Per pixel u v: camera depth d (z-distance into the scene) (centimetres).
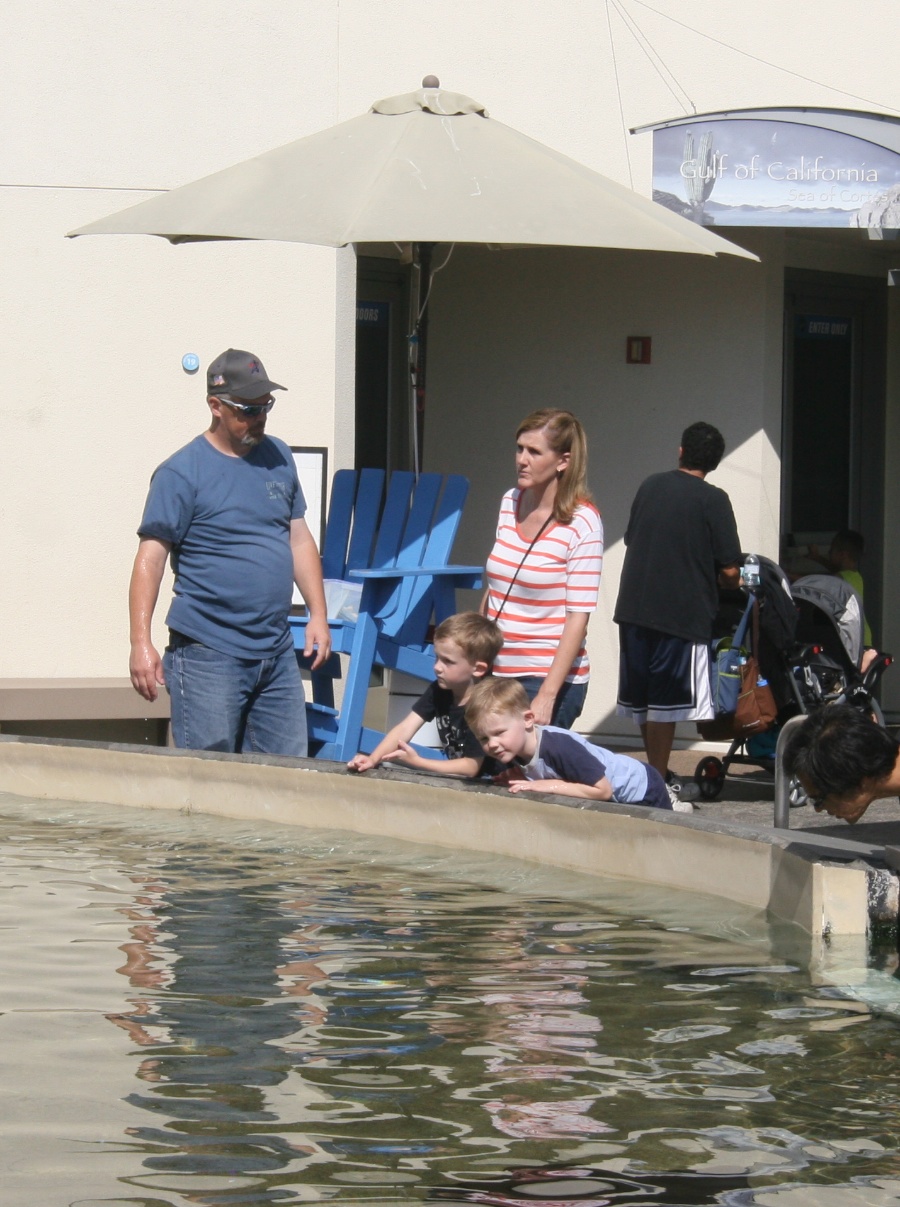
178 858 1339
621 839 1273
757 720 1997
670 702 1978
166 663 1711
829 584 2130
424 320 2416
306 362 2391
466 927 1108
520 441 1565
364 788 1464
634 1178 673
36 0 2333
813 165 2411
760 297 2580
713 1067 812
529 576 1570
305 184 1922
